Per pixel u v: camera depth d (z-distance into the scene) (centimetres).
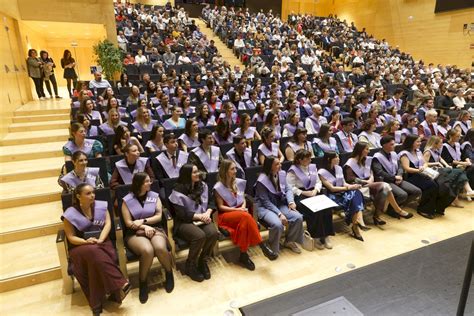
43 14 746
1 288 266
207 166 390
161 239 269
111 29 834
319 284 235
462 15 1395
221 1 1975
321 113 616
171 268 272
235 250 331
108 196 295
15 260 289
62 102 727
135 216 280
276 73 1027
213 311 246
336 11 2170
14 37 680
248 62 1205
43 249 306
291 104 621
